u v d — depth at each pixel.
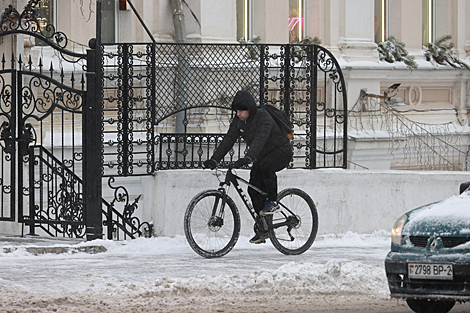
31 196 33.19
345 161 38.25
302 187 36.16
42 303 20.09
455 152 54.59
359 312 19.67
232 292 22.64
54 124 39.72
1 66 34.62
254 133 28.94
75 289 22.61
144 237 34.69
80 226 33.34
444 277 19.03
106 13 43.56
